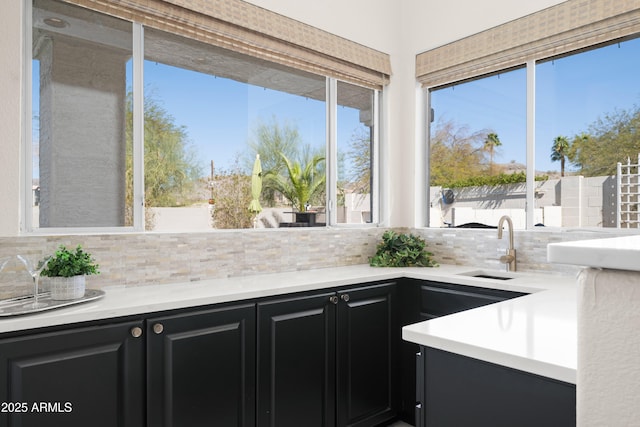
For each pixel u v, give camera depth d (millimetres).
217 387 1885
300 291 2203
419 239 3146
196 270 2340
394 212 3492
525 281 2357
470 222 3193
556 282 2326
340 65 3105
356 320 2453
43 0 1988
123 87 2205
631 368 419
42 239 1884
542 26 2676
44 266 1693
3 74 1822
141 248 2154
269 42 2689
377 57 3346
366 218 3406
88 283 1998
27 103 1941
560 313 1374
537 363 886
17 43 1855
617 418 428
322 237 2943
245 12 2557
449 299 2498
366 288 2516
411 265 3045
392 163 3490
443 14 3230
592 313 448
